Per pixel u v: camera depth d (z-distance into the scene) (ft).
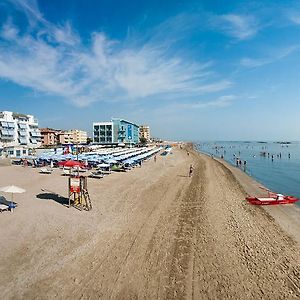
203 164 195.72
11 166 164.66
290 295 33.68
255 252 45.73
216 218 63.21
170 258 42.19
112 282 34.88
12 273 36.24
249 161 245.45
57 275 36.11
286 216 68.95
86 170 144.77
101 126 430.20
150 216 62.75
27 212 63.21
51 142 417.90
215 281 36.22
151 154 257.34
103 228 54.03
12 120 281.74
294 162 233.55
